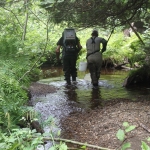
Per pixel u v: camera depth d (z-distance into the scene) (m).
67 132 4.44
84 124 4.76
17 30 6.03
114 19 7.00
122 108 5.39
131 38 13.40
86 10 5.65
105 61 12.98
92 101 6.55
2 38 4.78
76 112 5.60
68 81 8.75
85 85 8.64
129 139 3.82
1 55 4.35
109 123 4.59
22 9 4.85
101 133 4.25
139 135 3.95
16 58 4.38
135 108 5.30
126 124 1.96
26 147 2.05
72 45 8.35
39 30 9.65
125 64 12.76
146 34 9.80
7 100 3.19
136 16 7.69
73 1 5.21
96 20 6.36
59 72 11.62
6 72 3.88
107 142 3.88
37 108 5.89
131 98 6.67
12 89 3.50
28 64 4.43
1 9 5.96
